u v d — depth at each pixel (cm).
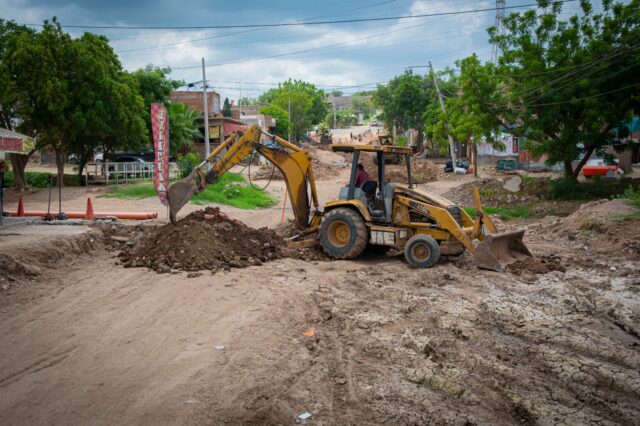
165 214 1659
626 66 2033
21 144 1346
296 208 1238
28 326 691
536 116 2275
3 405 491
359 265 1067
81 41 2498
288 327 700
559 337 659
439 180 3694
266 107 7050
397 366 586
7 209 1709
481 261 1014
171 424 460
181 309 761
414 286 910
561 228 1499
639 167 3350
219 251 1022
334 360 600
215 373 557
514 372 559
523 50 2300
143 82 3191
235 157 1180
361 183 1156
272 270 996
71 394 512
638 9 2073
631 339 664
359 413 484
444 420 468
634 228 1252
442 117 3897
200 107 4872
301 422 468
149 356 601
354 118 13925
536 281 943
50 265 984
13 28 2364
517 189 2420
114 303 785
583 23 2189
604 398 508
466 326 697
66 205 1864
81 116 2353
